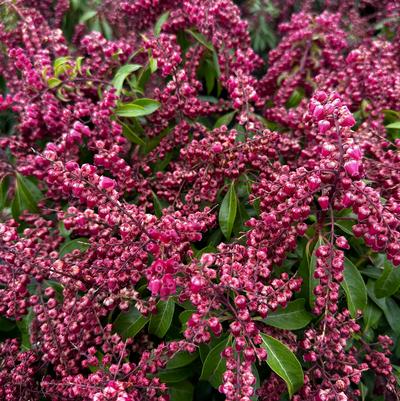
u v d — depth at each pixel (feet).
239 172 1.33
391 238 0.99
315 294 1.08
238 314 1.00
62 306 1.20
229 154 1.28
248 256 1.11
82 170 1.06
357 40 2.18
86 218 1.11
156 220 1.08
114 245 1.12
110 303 1.10
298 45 1.85
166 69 1.40
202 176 1.32
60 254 1.38
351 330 1.13
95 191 1.07
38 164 1.40
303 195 1.04
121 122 1.47
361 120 1.65
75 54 2.04
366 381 1.36
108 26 2.18
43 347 1.17
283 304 1.04
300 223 1.09
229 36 1.65
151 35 1.62
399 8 2.11
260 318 1.16
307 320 1.20
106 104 1.42
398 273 1.19
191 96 1.46
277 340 1.10
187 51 1.82
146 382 1.05
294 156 1.47
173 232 1.03
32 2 2.13
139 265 1.10
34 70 1.47
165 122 1.54
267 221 1.06
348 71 1.57
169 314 1.22
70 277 1.16
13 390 1.16
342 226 1.26
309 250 1.25
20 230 1.58
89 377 1.02
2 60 1.83
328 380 1.07
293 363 1.07
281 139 1.43
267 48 2.65
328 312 1.09
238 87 1.38
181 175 1.38
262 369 1.30
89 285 1.21
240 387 0.94
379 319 1.40
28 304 1.21
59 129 1.50
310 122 1.27
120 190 1.40
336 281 1.13
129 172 1.32
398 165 1.25
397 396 1.21
